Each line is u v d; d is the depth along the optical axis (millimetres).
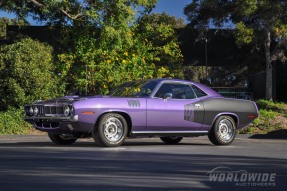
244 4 19547
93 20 16625
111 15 16594
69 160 7480
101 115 9242
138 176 6188
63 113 9078
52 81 15742
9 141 12273
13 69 14781
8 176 6102
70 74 16781
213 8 21078
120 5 16172
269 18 18625
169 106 9891
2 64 14945
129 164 7137
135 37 18031
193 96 10375
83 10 16859
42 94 15148
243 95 27875
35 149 9078
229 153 8789
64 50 18156
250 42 20984
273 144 11172
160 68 18422
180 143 11297
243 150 9422
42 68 15484
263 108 19500
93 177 6066
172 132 10055
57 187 5477
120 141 9453
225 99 10734
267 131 15180
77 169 6641
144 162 7359
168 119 9875
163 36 18922
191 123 10172
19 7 17891
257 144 11117
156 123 9766
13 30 20688
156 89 9961
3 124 14133
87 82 16547
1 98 15039
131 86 10328
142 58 17703
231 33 22531
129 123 9609
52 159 7586
